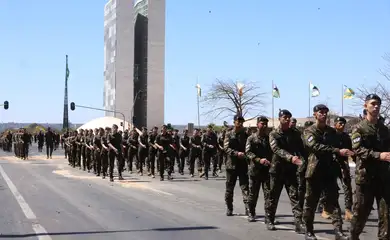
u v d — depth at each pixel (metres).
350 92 34.19
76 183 17.11
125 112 94.81
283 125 8.41
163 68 97.88
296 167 8.51
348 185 9.64
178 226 9.15
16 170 23.09
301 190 8.57
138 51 102.62
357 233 6.68
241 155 9.79
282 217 10.21
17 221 9.63
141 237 8.20
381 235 6.40
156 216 10.24
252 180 9.37
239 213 10.64
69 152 26.66
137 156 22.34
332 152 7.30
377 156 6.18
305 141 7.55
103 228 8.95
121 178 18.83
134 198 13.12
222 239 8.04
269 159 9.14
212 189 15.51
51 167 25.45
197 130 21.23
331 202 7.67
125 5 95.06
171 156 19.53
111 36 99.06
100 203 12.11
